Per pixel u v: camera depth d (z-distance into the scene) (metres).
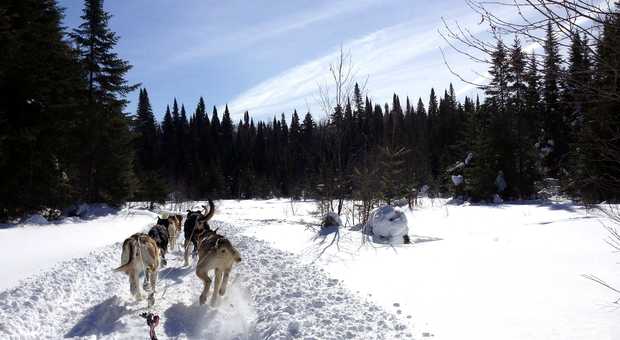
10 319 6.68
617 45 2.75
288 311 6.89
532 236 13.09
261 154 81.62
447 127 61.06
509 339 5.40
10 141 20.84
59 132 23.17
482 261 10.08
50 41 22.91
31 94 21.19
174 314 7.38
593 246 10.70
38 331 6.57
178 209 37.00
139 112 75.94
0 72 19.53
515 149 35.44
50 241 15.30
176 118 89.19
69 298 8.16
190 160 75.50
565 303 6.59
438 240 14.43
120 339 6.30
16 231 17.70
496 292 7.46
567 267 8.80
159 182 36.50
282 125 97.75
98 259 11.36
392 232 14.29
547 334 5.45
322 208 21.92
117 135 30.69
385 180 22.75
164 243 10.73
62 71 23.83
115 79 30.50
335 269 10.14
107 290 8.83
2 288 8.84
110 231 18.75
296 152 74.25
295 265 10.34
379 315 6.57
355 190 21.62
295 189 51.06
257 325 6.57
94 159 29.53
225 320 7.01
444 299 7.30
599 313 6.03
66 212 25.83
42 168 22.80
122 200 30.53
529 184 34.53
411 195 31.00
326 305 7.10
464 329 5.86
